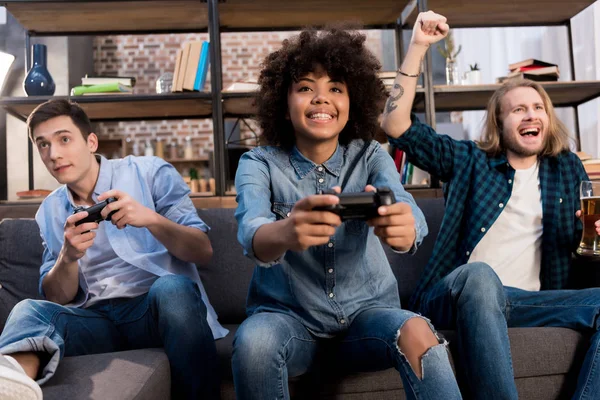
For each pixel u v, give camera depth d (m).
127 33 2.98
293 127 1.37
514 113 1.81
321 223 0.93
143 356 1.23
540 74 2.77
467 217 1.78
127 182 1.60
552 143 1.82
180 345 1.25
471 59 4.91
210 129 6.59
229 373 1.36
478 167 1.80
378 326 1.14
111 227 1.53
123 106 2.77
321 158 1.33
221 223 1.91
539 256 1.74
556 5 2.87
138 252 1.53
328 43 1.27
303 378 1.31
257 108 1.44
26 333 1.15
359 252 1.27
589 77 3.22
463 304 1.32
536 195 1.78
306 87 1.27
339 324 1.24
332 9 2.79
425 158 1.84
